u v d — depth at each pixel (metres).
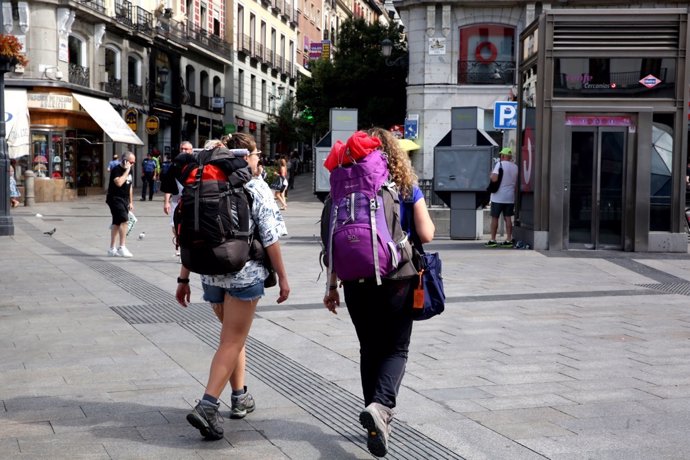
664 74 13.42
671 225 13.59
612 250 13.70
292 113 55.91
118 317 7.79
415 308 4.05
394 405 3.98
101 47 35.66
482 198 16.36
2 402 4.89
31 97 31.19
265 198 4.34
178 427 4.46
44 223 19.94
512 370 5.71
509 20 32.66
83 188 34.22
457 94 33.22
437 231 17.61
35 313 7.95
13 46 15.92
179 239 4.26
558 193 13.71
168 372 5.65
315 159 18.38
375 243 3.89
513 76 32.88
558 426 4.46
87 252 13.73
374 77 38.81
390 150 4.13
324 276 10.66
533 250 13.81
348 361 6.02
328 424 4.56
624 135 13.55
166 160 40.03
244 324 4.36
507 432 4.37
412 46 33.59
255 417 4.68
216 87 50.56
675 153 13.51
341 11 85.69
